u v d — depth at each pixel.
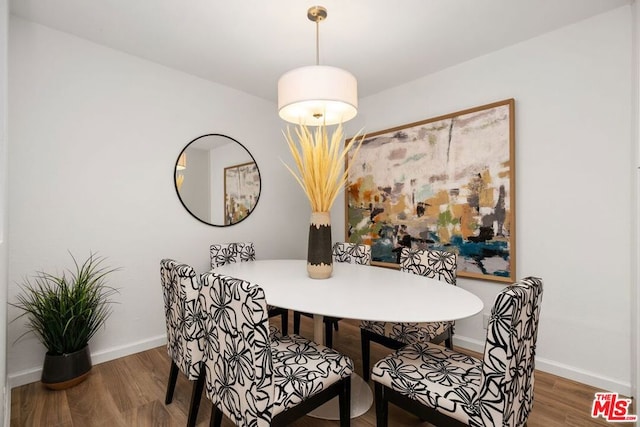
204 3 1.86
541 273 2.21
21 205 2.00
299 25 2.08
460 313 1.31
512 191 2.30
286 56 2.49
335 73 1.62
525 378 1.19
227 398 1.24
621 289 1.91
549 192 2.18
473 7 1.90
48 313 1.89
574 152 2.07
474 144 2.50
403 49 2.38
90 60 2.27
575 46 2.06
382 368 1.39
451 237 2.65
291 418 1.25
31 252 2.04
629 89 1.88
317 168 1.87
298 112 1.92
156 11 1.94
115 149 2.38
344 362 1.44
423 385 1.25
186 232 2.79
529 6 1.90
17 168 1.98
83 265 2.24
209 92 2.94
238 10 1.93
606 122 1.95
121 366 2.25
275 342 1.61
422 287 1.74
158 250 2.61
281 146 3.55
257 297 1.09
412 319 1.24
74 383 1.97
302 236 3.78
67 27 2.10
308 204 3.83
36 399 1.84
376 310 1.34
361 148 3.32
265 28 2.12
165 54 2.46
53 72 2.11
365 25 2.08
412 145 2.89
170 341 1.72
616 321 1.93
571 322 2.09
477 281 2.53
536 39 2.22
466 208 2.55
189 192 2.80
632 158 1.86
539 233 2.22
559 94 2.13
